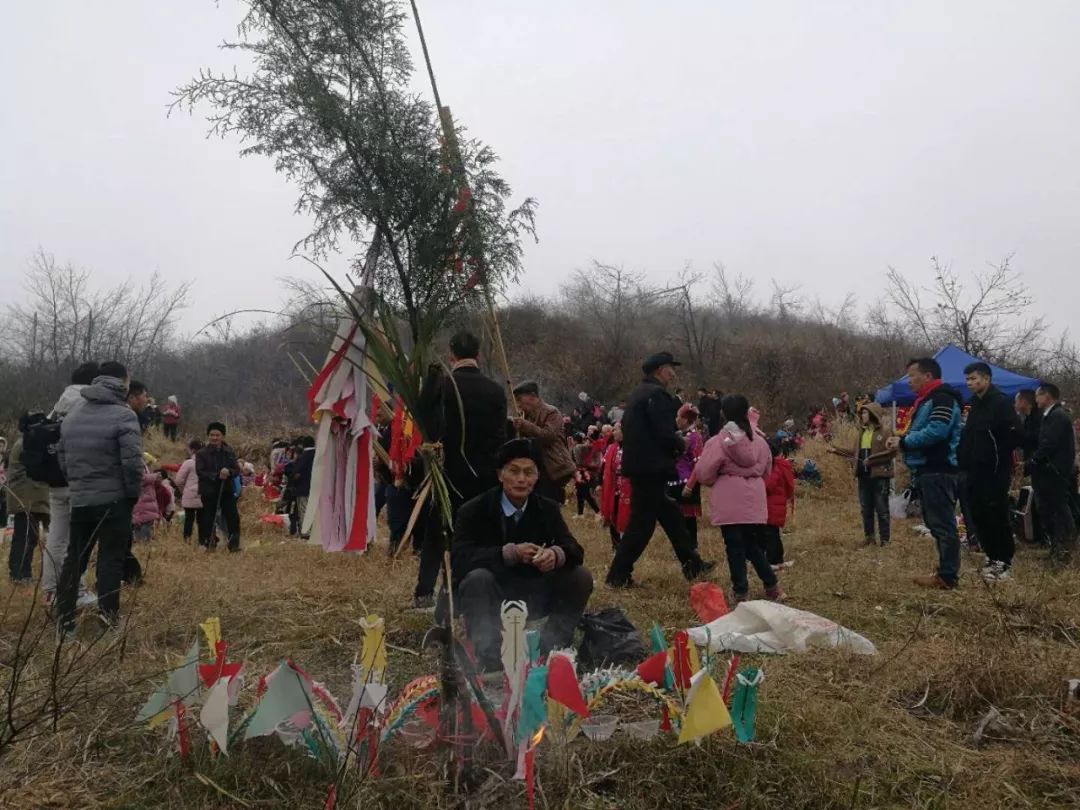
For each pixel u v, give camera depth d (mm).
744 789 2846
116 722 3424
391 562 7484
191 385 27328
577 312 43594
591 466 12664
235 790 2859
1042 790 3004
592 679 3305
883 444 8961
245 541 11250
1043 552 8500
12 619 5141
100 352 27484
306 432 23609
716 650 4512
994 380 13812
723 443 5832
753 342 38688
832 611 5590
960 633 4738
